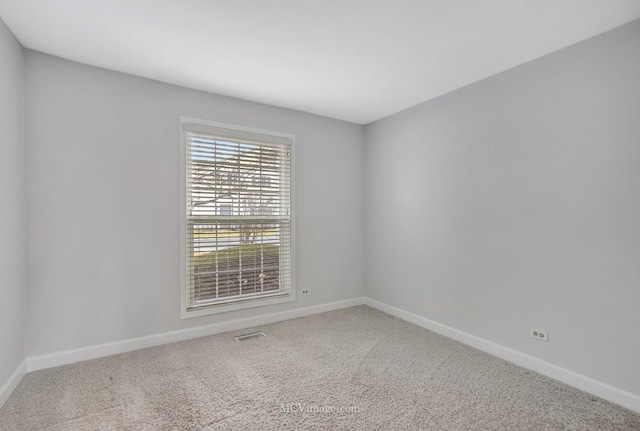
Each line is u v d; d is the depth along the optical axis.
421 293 3.30
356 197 4.04
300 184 3.58
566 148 2.18
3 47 1.93
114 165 2.57
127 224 2.63
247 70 2.57
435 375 2.28
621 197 1.94
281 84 2.84
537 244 2.34
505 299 2.54
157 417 1.79
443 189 3.07
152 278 2.73
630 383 1.89
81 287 2.45
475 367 2.39
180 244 2.86
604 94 2.01
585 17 1.86
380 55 2.34
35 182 2.28
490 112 2.66
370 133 4.00
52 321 2.34
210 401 1.95
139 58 2.38
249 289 3.26
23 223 2.21
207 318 3.00
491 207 2.65
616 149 1.96
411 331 3.13
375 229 3.92
